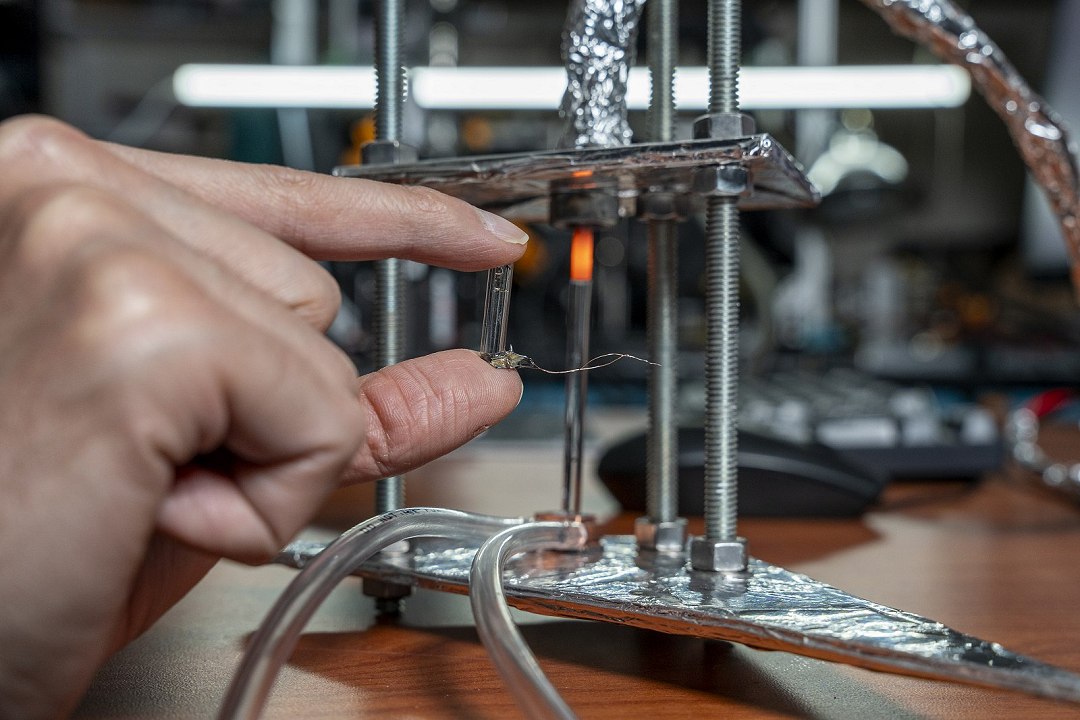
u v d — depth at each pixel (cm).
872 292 188
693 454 56
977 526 59
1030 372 151
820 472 59
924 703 26
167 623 35
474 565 27
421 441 27
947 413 83
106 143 22
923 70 119
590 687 28
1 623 18
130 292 16
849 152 141
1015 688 20
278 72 121
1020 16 203
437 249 26
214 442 18
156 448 17
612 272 156
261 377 17
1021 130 47
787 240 147
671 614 27
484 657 30
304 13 138
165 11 178
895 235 223
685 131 124
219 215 20
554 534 35
